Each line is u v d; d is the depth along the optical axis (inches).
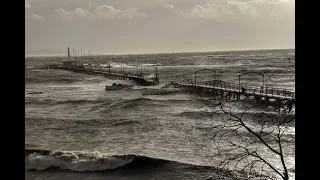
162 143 857.5
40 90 2551.7
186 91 1969.7
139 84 2709.2
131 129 1057.5
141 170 639.1
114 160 666.2
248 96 1417.3
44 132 1046.4
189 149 764.0
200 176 576.7
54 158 681.6
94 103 1743.4
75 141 920.3
